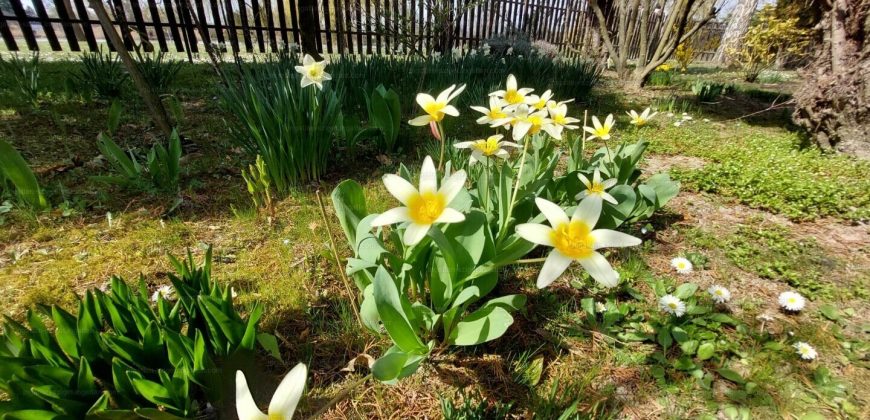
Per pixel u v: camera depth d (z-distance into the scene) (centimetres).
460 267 144
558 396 151
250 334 132
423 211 106
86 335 115
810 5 492
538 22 1177
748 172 344
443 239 120
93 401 111
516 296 134
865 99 392
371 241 140
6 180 249
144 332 117
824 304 205
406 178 169
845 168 363
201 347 116
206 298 121
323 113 319
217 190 289
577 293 206
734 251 244
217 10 705
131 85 489
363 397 148
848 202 299
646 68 799
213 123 404
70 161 306
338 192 157
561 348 174
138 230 237
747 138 480
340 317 179
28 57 600
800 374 163
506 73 585
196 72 595
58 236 228
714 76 1039
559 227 104
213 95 491
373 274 147
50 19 646
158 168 269
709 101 683
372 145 382
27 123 363
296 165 297
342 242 235
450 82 513
